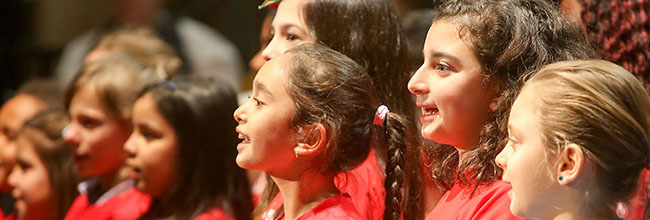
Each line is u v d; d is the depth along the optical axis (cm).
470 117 313
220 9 1034
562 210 258
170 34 901
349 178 368
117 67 556
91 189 580
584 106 251
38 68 1074
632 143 251
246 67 1001
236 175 491
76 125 541
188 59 887
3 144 636
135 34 696
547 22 318
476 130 316
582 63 266
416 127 406
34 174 575
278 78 347
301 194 354
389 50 413
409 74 430
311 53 355
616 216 258
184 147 477
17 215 598
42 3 1086
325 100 344
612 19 366
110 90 538
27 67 1068
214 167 482
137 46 669
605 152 250
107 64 565
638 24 362
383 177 376
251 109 351
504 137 303
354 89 350
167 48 696
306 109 342
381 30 412
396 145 349
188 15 1041
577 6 374
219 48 918
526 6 320
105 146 538
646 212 275
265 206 432
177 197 478
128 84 543
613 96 253
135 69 560
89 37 948
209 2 1038
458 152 349
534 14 320
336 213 349
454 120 314
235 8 1020
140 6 900
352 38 405
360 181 381
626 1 365
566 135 252
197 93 484
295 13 412
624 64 364
